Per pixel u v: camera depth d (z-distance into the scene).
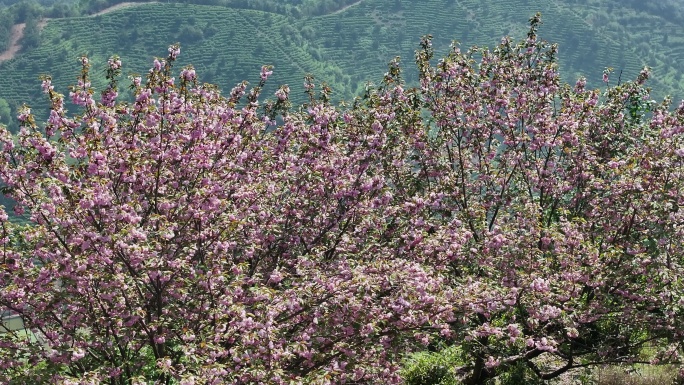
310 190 11.31
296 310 9.08
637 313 11.24
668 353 11.44
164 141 10.04
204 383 7.82
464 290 9.86
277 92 12.58
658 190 11.51
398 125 11.98
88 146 9.03
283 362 9.02
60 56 179.12
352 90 166.62
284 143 12.46
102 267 8.89
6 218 8.73
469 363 13.88
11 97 164.38
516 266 11.65
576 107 14.28
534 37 14.88
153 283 8.98
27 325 9.03
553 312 10.16
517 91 14.63
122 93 90.62
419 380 13.38
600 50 178.12
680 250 11.56
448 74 13.90
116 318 8.75
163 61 9.93
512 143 14.11
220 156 10.77
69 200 8.81
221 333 8.77
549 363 14.52
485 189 14.27
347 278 9.35
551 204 14.56
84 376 7.89
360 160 11.48
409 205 10.94
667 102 15.12
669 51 181.25
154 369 9.28
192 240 9.84
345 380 9.19
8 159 9.09
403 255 10.93
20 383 8.05
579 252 11.73
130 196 9.80
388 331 9.53
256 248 10.79
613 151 15.15
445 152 14.43
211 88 11.55
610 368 12.98
